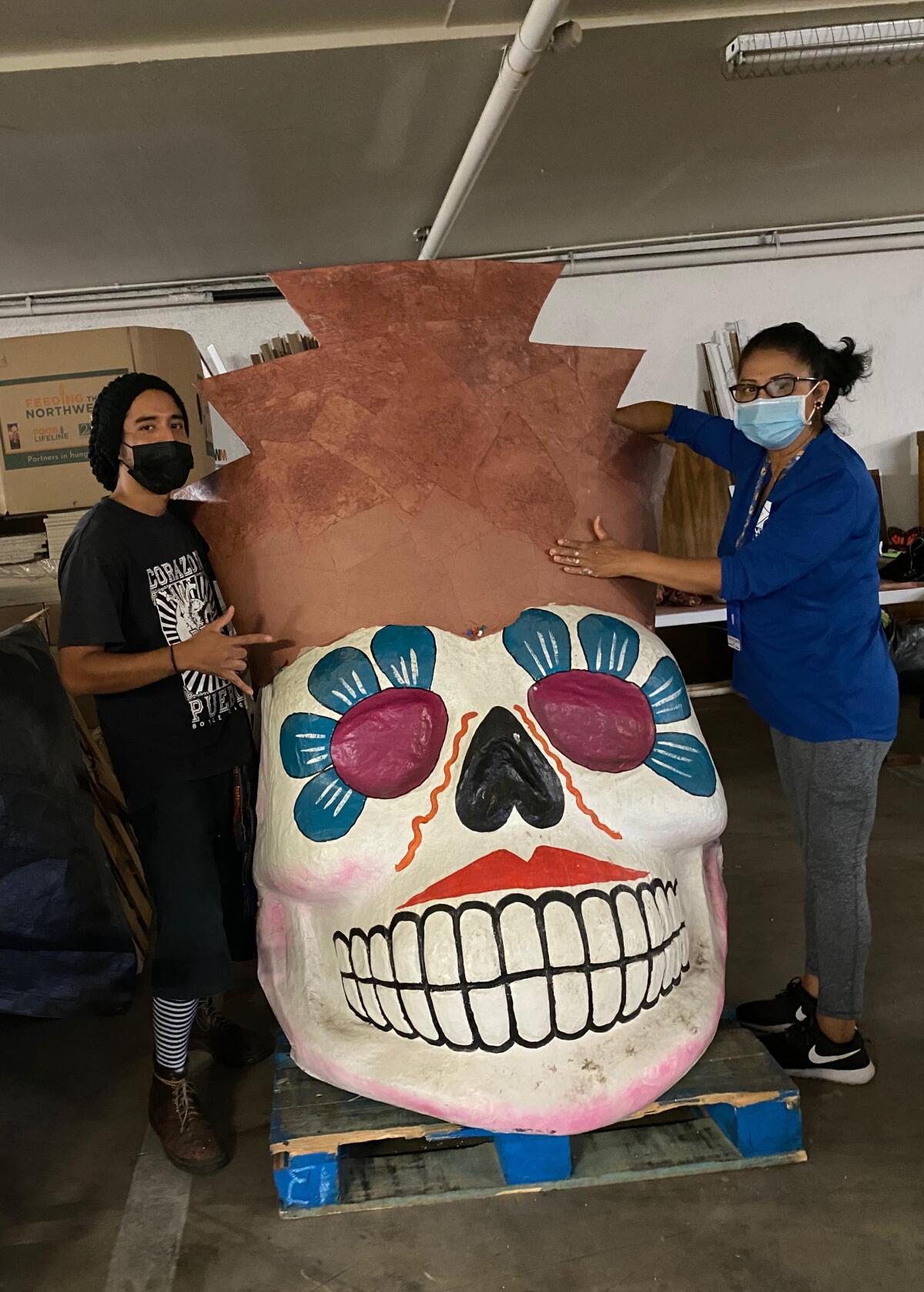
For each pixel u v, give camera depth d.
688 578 2.25
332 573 2.25
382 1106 2.08
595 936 1.89
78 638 2.07
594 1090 1.87
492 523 2.29
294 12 3.66
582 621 2.25
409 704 2.09
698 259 6.98
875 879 3.74
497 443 2.33
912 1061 2.58
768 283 7.11
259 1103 2.53
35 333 6.82
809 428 2.33
